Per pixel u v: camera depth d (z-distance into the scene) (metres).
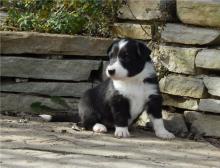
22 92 3.45
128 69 3.07
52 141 3.02
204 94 3.19
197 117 3.20
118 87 3.12
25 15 3.58
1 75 3.44
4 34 3.42
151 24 3.34
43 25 3.53
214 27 3.18
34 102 3.43
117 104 3.12
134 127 3.29
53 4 3.57
